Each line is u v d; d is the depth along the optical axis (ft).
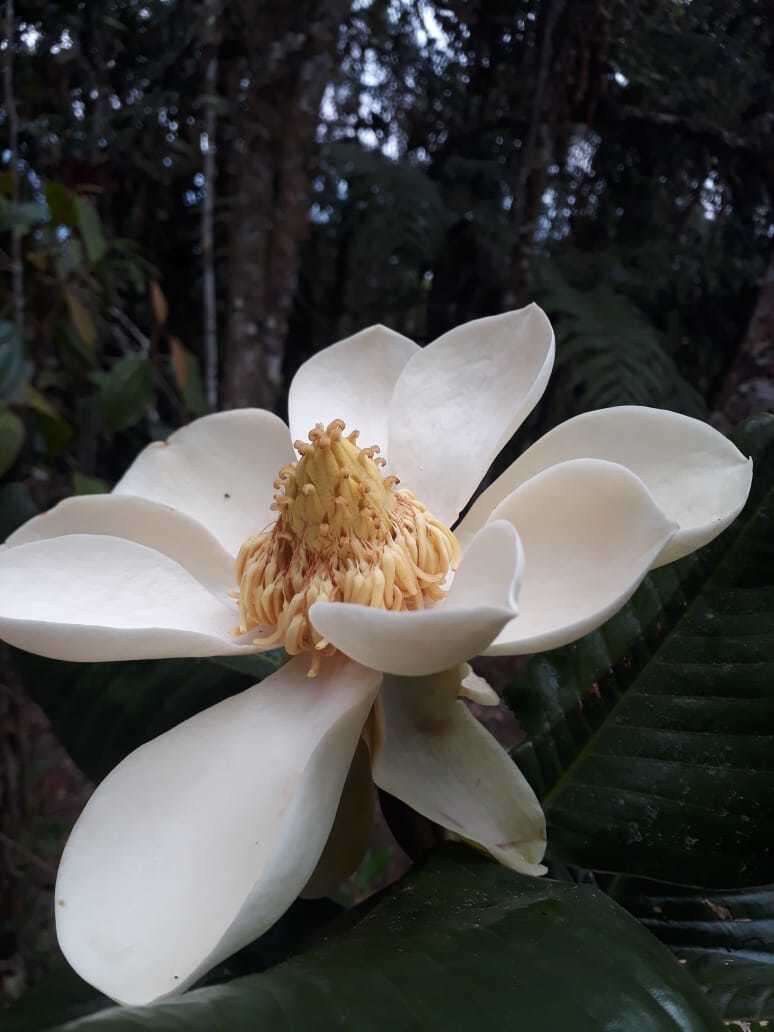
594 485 0.71
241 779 0.71
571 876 0.89
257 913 0.55
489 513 0.86
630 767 0.78
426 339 2.57
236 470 1.01
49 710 1.03
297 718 0.75
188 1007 0.46
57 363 2.14
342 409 1.03
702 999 0.53
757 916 0.81
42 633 0.71
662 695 0.81
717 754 0.76
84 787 2.38
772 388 1.51
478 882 0.65
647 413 0.78
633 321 1.84
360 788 0.79
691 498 0.74
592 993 0.51
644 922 0.83
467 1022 0.48
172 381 2.46
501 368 0.93
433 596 0.83
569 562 0.72
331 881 0.79
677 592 0.84
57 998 0.84
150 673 1.01
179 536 0.92
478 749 0.72
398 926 0.60
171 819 0.69
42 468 2.03
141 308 2.56
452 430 0.93
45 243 1.88
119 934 0.62
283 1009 0.47
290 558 0.84
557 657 0.87
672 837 0.74
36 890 1.97
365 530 0.81
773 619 0.80
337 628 0.61
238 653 0.80
